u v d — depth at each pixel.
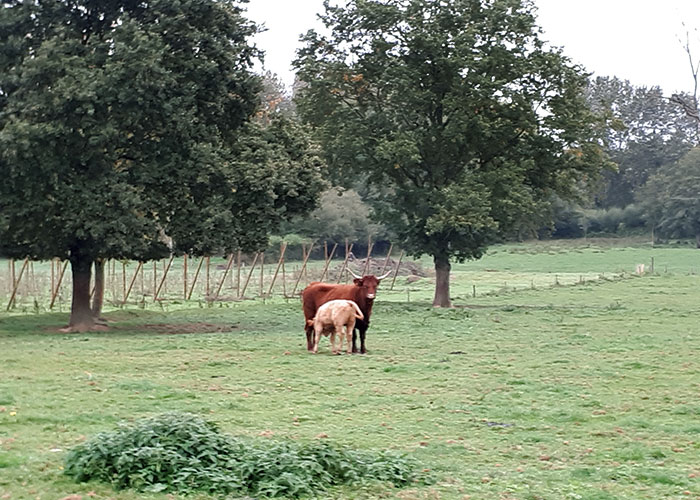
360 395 15.20
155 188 27.41
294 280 53.59
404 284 56.69
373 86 40.06
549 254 83.81
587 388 16.06
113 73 24.84
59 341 24.08
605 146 40.50
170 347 22.56
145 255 27.83
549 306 37.03
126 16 26.55
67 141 25.41
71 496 8.05
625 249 86.00
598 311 33.94
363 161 38.75
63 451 9.99
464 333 26.42
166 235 28.50
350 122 38.47
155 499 8.08
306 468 8.82
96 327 28.23
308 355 20.98
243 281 53.28
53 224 26.88
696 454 11.01
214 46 27.45
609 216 99.56
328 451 9.43
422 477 9.35
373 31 38.97
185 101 26.30
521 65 37.41
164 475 8.60
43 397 14.12
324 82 39.03
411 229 38.16
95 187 25.52
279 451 9.29
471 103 37.06
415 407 14.14
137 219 25.64
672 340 23.97
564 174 41.06
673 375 17.67
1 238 27.72
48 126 24.55
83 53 26.67
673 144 107.62
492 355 21.08
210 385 16.11
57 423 11.90
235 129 29.91
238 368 18.66
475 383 16.66
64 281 49.84
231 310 35.72
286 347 22.72
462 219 35.72
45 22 27.02
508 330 27.28
